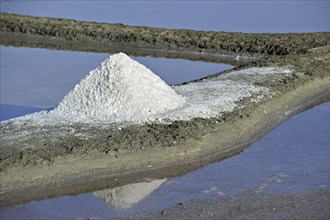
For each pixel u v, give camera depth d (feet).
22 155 38.60
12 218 33.76
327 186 37.37
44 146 40.04
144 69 48.47
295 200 35.60
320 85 57.11
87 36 83.51
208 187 37.32
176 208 34.71
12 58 72.02
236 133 44.73
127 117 44.50
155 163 39.91
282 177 38.63
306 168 39.93
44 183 37.09
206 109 47.03
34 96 55.31
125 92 45.88
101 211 34.47
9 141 40.70
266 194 36.37
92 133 42.06
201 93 51.26
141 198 35.96
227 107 47.98
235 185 37.58
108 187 37.27
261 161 41.14
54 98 54.65
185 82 56.95
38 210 34.60
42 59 71.56
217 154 41.98
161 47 78.59
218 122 45.27
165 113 45.62
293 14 101.50
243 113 47.39
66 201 35.60
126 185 37.52
